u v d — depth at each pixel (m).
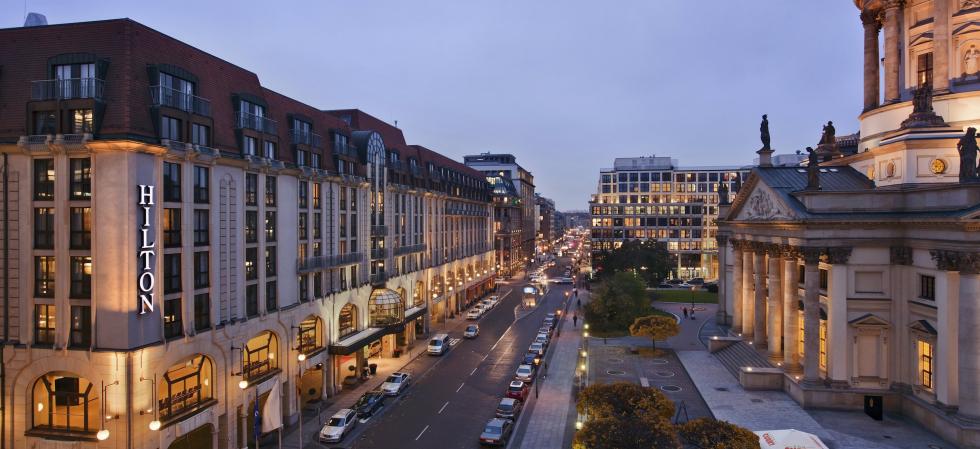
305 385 49.19
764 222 51.47
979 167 37.53
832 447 35.53
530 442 39.03
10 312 31.64
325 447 38.72
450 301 92.81
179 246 33.34
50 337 31.22
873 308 42.81
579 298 109.94
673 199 152.25
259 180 40.84
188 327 33.59
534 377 55.28
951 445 35.78
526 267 186.38
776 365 50.69
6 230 31.52
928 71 50.53
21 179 31.34
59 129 30.59
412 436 40.50
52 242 31.16
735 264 64.44
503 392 50.81
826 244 43.47
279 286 43.12
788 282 47.91
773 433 27.88
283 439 40.28
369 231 59.16
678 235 151.75
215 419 35.59
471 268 107.50
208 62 38.69
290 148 45.97
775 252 51.09
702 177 151.25
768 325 53.41
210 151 35.50
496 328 82.69
